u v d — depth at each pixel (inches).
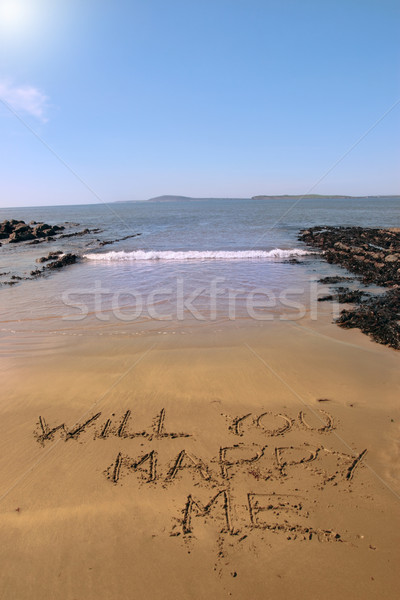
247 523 133.0
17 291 484.1
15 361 268.8
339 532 129.0
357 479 152.0
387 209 2546.8
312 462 162.6
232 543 125.6
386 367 248.7
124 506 141.2
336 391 219.1
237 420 193.5
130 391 222.2
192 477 155.3
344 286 482.9
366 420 190.9
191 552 123.0
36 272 612.1
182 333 320.8
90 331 331.0
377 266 594.9
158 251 787.4
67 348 291.6
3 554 123.9
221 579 114.4
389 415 194.4
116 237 1122.0
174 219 1873.8
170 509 139.6
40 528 132.6
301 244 882.1
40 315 380.8
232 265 636.7
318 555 121.2
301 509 138.5
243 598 109.0
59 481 154.2
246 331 323.3
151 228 1391.5
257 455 167.8
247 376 237.9
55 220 2187.5
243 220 1697.8
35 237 1232.2
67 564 120.3
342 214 2037.4
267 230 1222.3
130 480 153.9
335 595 109.6
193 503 142.0
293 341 297.6
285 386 225.3
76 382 234.2
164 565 119.0
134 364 257.9
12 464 164.6
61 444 177.0
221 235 1097.4
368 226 1339.8
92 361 265.1
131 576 116.1
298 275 551.5
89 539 128.3
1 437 183.0
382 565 117.6
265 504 141.0
